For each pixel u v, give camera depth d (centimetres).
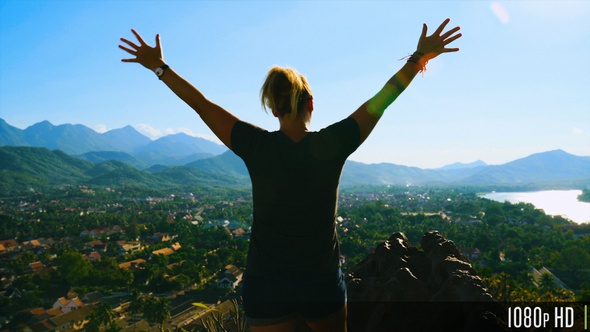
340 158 203
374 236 12612
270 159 201
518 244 11112
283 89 206
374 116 207
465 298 383
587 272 8131
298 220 202
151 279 6850
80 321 4300
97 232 14075
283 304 208
